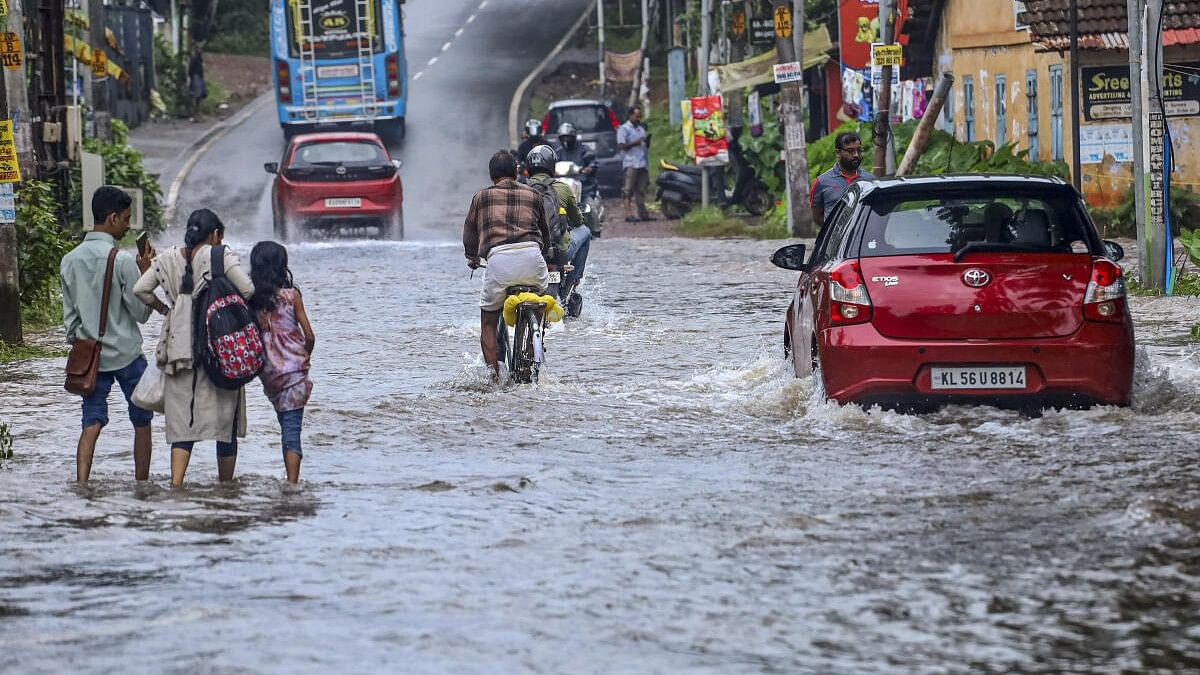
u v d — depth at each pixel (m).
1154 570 16.77
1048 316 26.06
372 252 76.38
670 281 58.31
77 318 23.48
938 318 26.06
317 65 122.69
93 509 21.05
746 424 27.06
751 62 108.38
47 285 49.03
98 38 97.62
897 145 87.94
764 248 74.94
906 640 14.54
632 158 99.25
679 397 30.36
